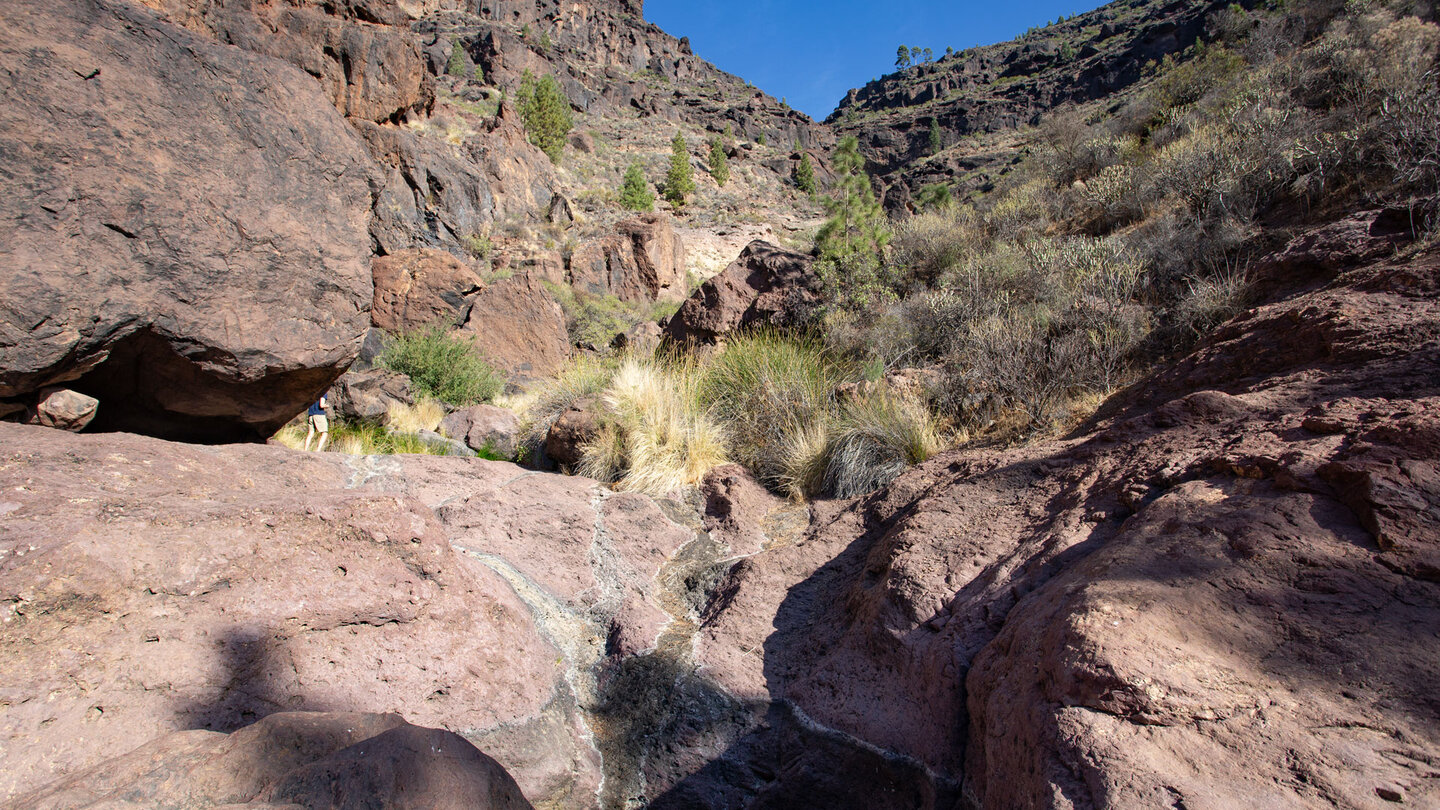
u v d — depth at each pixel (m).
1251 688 1.47
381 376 10.53
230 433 4.02
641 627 3.09
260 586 2.11
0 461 2.26
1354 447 2.10
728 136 91.69
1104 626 1.67
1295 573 1.75
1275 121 7.70
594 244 28.14
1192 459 2.57
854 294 8.16
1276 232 5.99
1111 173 9.45
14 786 1.49
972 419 5.18
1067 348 5.04
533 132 51.97
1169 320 5.47
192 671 1.87
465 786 1.46
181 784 1.38
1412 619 1.53
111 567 1.84
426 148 26.50
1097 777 1.33
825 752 2.32
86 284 2.87
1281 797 1.21
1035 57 120.94
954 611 2.44
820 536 3.79
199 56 3.47
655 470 5.14
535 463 6.65
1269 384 3.17
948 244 9.25
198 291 3.25
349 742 1.58
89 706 1.68
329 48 24.72
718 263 41.03
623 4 137.62
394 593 2.36
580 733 2.61
